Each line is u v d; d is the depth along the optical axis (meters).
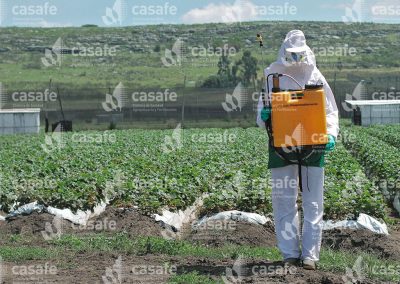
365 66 120.81
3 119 62.19
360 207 19.05
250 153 34.47
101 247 16.02
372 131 52.25
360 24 156.12
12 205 21.22
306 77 13.65
